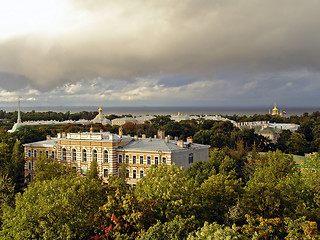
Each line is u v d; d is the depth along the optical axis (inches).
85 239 1852.9
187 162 3769.7
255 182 2618.1
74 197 1936.5
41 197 1973.4
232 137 6673.2
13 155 4146.2
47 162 3272.6
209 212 2174.0
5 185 2669.8
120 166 3703.3
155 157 3548.2
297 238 1630.2
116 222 1771.7
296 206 2112.5
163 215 1921.8
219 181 2373.3
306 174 2475.4
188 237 1409.9
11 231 1873.8
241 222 2063.2
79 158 3873.0
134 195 2102.6
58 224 1786.4
